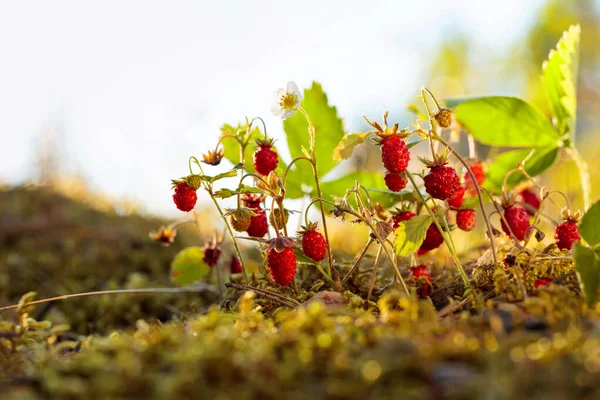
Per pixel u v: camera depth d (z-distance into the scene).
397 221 0.45
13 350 0.37
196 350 0.31
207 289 0.55
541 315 0.34
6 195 1.04
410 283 0.44
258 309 0.41
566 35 0.52
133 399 0.29
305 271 0.49
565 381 0.29
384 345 0.31
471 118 0.53
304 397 0.29
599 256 0.38
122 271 0.70
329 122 0.53
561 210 0.43
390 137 0.41
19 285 0.66
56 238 0.80
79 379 0.31
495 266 0.41
